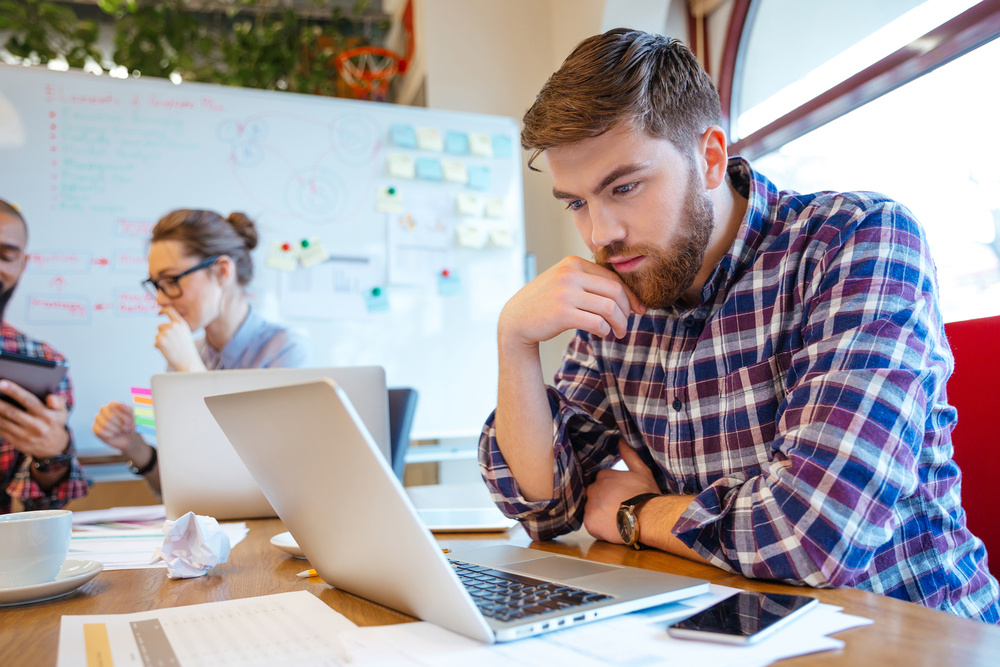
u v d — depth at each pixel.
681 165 0.87
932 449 0.80
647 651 0.45
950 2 1.83
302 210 2.58
